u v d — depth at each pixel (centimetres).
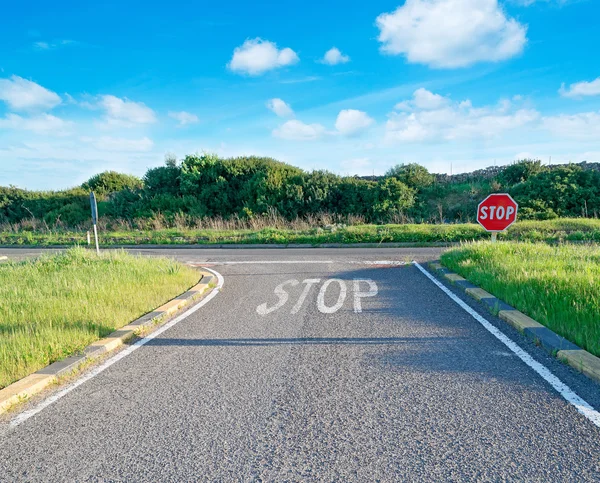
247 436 284
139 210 2442
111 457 265
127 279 775
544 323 482
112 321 537
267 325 548
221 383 371
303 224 2044
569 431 278
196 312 631
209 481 239
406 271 948
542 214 1948
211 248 1628
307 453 263
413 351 435
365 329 517
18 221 2730
